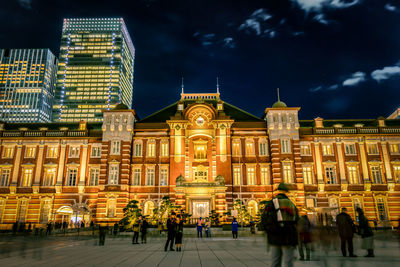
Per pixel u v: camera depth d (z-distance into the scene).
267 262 13.70
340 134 51.91
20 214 50.88
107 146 51.12
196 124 52.34
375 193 49.66
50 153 53.00
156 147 52.41
